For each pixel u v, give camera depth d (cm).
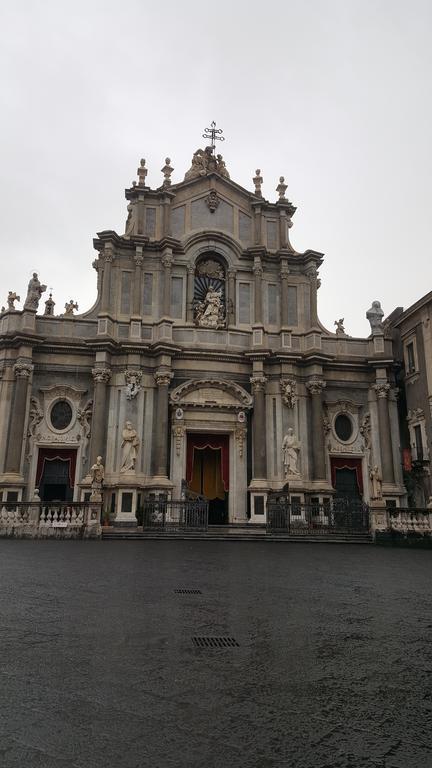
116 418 3091
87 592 939
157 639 641
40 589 957
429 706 452
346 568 1451
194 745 372
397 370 3444
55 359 3134
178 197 3506
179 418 3131
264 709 439
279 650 611
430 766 349
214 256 3500
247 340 3341
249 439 3228
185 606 840
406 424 3375
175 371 3203
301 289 3519
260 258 3456
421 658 590
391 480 3219
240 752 363
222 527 2872
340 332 3503
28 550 1709
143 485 2955
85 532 2317
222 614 790
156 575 1189
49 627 684
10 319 3119
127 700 449
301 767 344
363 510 2738
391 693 481
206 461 3422
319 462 3167
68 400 3106
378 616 809
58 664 538
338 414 3350
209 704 446
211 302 3378
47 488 3031
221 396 3216
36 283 3145
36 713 419
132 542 2236
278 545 2294
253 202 3562
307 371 3334
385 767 346
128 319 3247
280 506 2752
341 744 379
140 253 3316
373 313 3466
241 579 1173
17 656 561
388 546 2358
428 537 2306
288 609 844
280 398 3272
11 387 3038
